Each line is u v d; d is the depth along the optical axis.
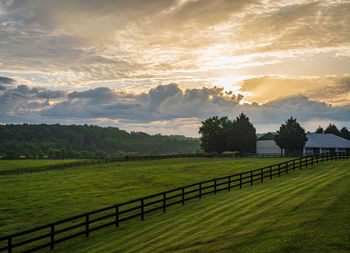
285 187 21.97
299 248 8.89
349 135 107.62
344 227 10.09
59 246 16.66
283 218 12.23
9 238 13.80
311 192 17.14
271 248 9.19
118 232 17.34
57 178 45.34
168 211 21.27
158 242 12.66
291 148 71.06
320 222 10.94
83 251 14.55
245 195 21.62
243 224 12.48
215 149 90.25
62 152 170.62
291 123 70.75
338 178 21.81
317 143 74.50
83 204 27.34
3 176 51.72
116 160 70.25
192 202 23.02
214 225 13.44
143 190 32.53
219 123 90.75
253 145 84.06
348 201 13.54
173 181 37.06
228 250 9.67
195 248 10.52
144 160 70.25
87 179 42.25
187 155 74.81
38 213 25.05
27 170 60.22
